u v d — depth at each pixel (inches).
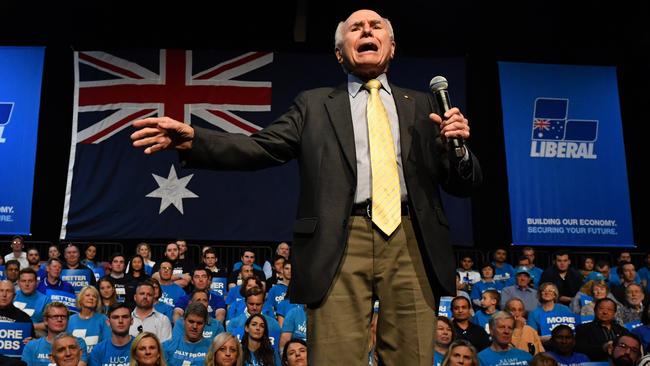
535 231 367.2
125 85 388.2
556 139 376.8
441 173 65.9
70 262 347.3
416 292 60.0
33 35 447.5
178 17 454.3
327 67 395.5
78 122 385.1
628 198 372.5
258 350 250.1
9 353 254.7
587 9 446.6
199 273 318.0
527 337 278.1
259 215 382.0
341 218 60.4
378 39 66.9
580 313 326.0
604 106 380.8
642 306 321.4
